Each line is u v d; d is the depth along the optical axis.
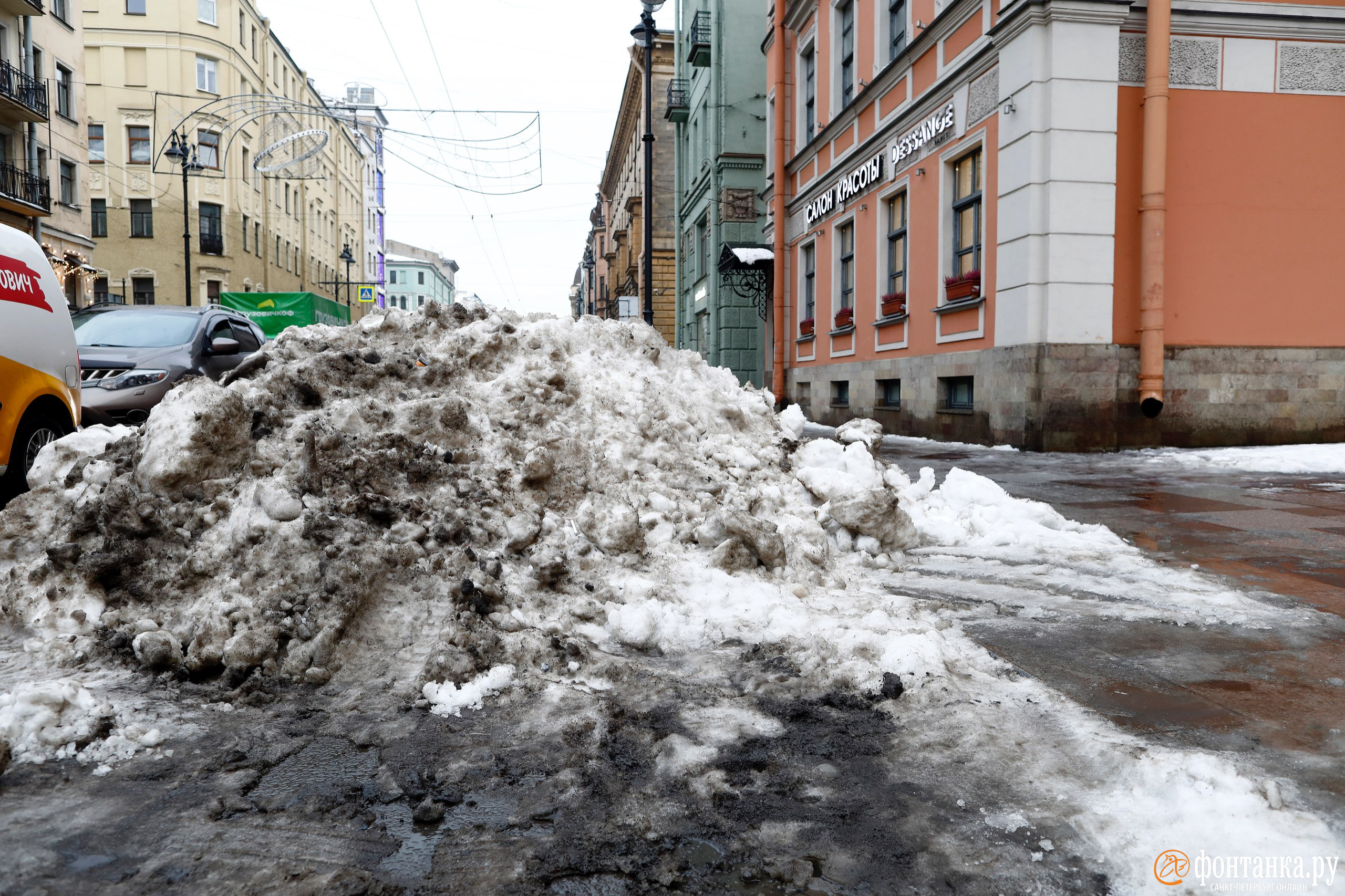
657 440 4.63
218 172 41.50
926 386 13.59
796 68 20.55
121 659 2.87
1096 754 2.23
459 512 3.56
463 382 4.51
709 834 1.91
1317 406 11.12
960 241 12.87
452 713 2.54
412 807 2.02
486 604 3.15
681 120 31.30
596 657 2.96
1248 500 6.81
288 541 3.07
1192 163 10.89
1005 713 2.53
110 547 3.18
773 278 22.22
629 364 5.12
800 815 1.98
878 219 15.59
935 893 1.69
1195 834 1.85
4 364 5.15
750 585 3.61
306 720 2.51
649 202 20.30
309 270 55.62
